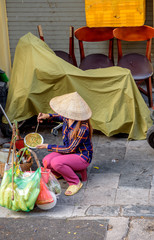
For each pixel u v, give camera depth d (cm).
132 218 399
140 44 802
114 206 423
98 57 755
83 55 766
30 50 626
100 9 700
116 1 686
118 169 509
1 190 413
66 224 396
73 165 457
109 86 588
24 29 811
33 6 796
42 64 600
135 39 736
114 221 396
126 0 681
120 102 585
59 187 436
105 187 465
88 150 467
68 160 454
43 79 595
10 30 812
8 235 384
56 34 814
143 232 377
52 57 606
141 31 725
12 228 395
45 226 395
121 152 559
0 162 479
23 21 805
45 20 804
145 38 729
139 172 497
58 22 804
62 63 601
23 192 405
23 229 392
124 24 702
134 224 389
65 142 464
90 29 747
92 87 591
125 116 584
